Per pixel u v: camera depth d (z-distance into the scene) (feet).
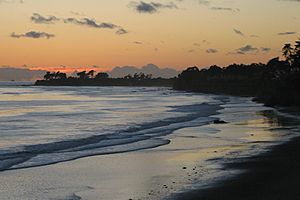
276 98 285.64
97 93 602.44
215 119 171.53
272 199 48.52
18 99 398.21
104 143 102.94
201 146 95.35
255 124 147.23
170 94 566.36
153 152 88.28
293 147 89.76
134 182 60.90
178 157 81.20
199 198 50.49
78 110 243.40
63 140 110.01
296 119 166.40
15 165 74.79
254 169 66.69
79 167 73.00
